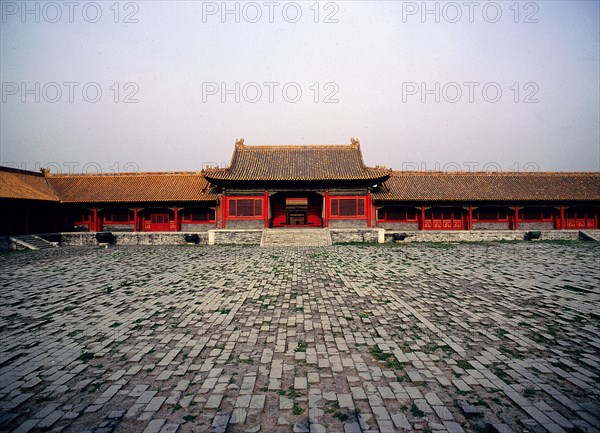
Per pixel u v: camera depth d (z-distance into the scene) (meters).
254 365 7.84
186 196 39.59
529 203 38.53
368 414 5.93
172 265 21.34
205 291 14.60
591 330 9.87
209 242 34.31
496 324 10.43
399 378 7.19
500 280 16.38
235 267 20.38
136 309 12.15
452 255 24.84
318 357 8.23
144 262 22.66
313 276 17.59
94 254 27.05
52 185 41.66
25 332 10.02
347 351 8.56
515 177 42.25
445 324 10.47
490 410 6.01
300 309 12.05
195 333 9.87
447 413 5.93
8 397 6.58
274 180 35.31
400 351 8.54
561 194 38.72
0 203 32.69
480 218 41.31
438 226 41.38
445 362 7.91
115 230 42.06
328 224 36.34
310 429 5.53
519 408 6.07
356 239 34.16
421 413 5.94
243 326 10.41
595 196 38.22
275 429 5.55
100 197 39.41
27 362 8.09
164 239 35.12
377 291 14.47
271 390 6.75
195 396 6.56
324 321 10.80
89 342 9.27
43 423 5.76
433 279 16.73
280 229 35.16
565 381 7.00
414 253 26.05
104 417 5.92
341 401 6.33
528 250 27.45
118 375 7.43
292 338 9.45
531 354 8.31
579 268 19.19
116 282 16.45
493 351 8.51
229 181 35.91
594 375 7.23
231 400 6.40
